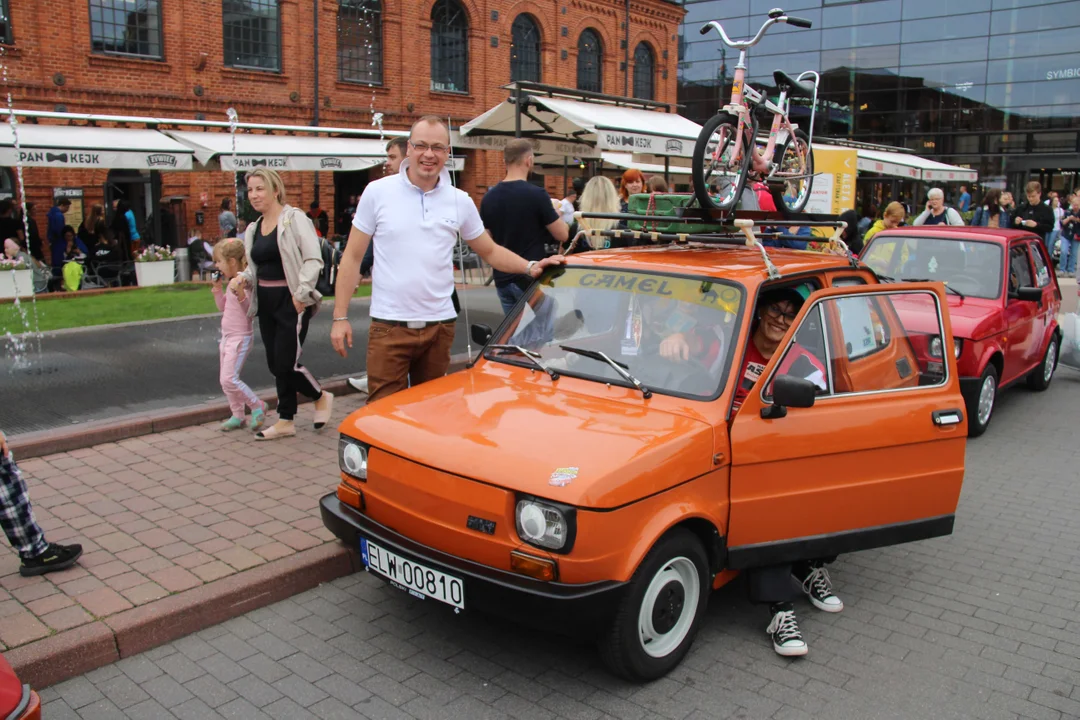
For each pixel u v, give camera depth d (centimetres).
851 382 413
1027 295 805
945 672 384
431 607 434
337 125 2222
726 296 414
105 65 1805
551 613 324
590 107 1312
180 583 420
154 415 680
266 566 442
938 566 503
